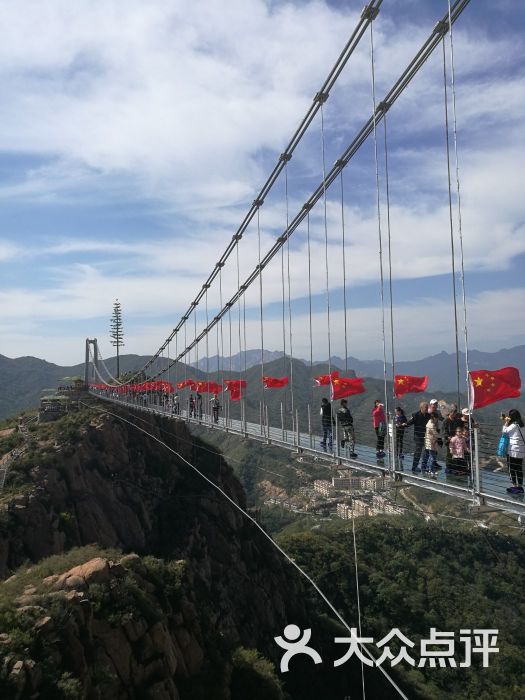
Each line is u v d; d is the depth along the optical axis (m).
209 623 20.59
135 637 15.08
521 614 35.56
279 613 37.12
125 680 14.22
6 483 37.94
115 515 40.06
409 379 11.55
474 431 8.05
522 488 7.64
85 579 16.00
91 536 37.75
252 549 41.97
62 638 13.41
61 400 59.81
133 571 18.14
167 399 43.44
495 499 7.49
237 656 20.91
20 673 11.70
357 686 31.56
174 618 17.80
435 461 9.47
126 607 15.60
